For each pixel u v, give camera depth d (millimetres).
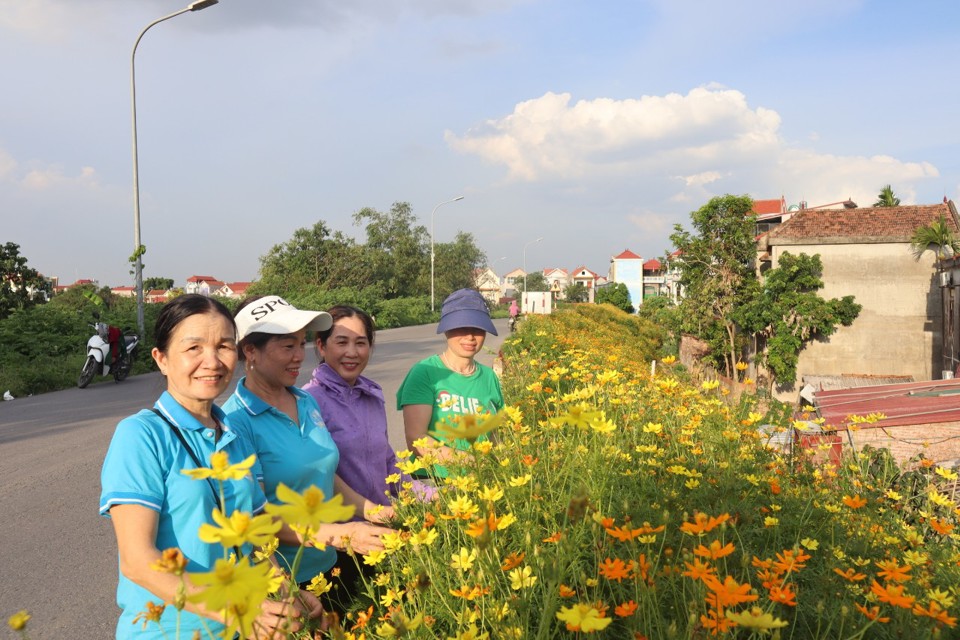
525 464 2414
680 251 26359
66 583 4457
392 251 64500
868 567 2193
